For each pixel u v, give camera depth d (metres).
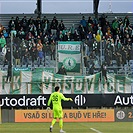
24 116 71.00
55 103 52.47
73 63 69.69
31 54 69.19
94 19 97.25
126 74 70.50
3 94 69.69
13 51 68.62
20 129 57.78
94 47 69.75
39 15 103.31
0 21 103.06
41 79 69.62
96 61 69.88
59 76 69.81
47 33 91.81
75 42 69.75
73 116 71.31
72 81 70.00
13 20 95.06
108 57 69.81
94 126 62.59
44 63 69.50
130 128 58.78
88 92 70.75
